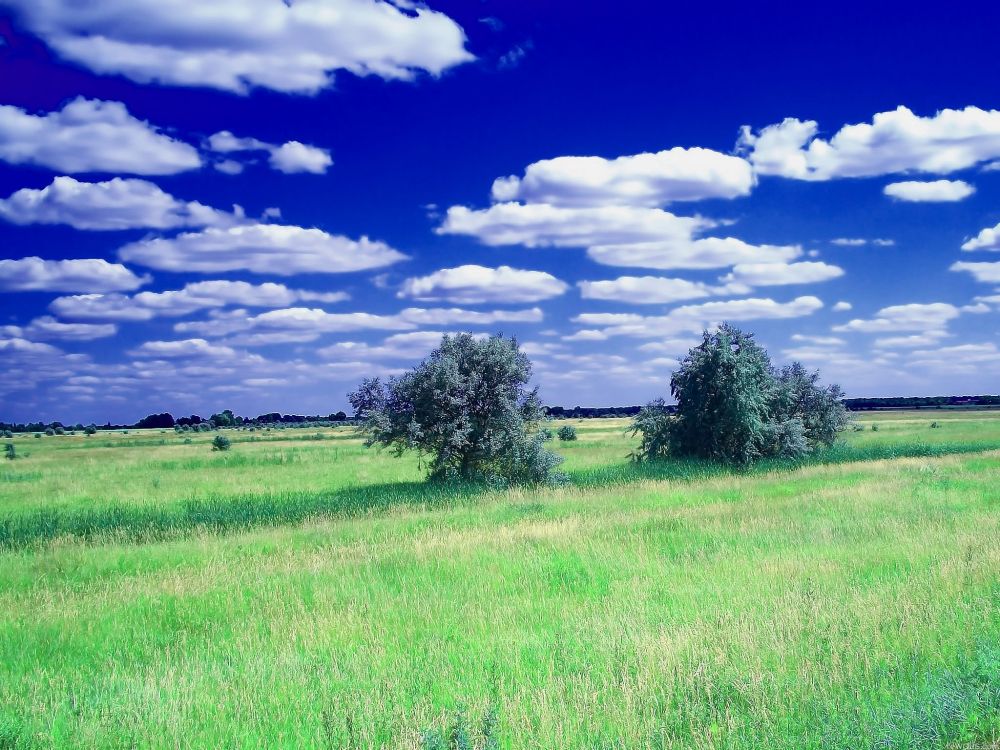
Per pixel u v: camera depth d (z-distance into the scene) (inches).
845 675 269.1
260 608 452.8
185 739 251.8
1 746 250.8
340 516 890.1
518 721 247.8
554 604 424.8
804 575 445.7
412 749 230.1
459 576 515.8
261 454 2322.8
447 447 1196.5
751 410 1422.2
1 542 770.8
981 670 251.6
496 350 1223.5
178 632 407.8
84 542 759.1
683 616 373.1
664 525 682.2
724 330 1480.1
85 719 276.4
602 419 6171.3
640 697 262.8
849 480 1052.5
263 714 271.9
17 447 3277.6
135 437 4367.6
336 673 315.6
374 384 1231.5
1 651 382.3
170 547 702.5
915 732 216.4
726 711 240.7
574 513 811.4
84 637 406.6
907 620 325.1
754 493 943.7
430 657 328.8
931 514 665.6
